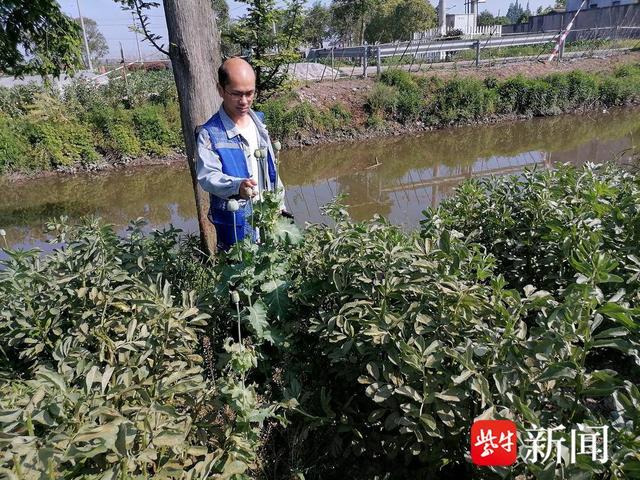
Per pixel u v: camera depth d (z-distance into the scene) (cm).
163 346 218
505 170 1009
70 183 1088
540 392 181
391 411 213
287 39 634
